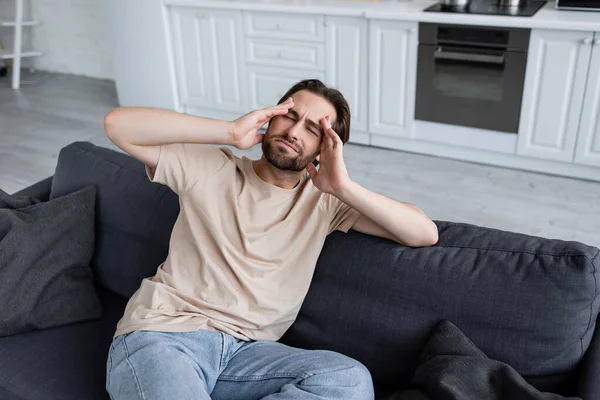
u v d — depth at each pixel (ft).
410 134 12.61
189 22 13.97
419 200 10.89
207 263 5.10
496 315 4.70
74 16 18.11
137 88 15.39
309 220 5.30
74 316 5.86
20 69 19.35
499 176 11.75
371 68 12.32
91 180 6.57
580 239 9.59
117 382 4.63
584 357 4.57
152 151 5.08
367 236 5.43
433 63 11.69
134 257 6.20
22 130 14.44
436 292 4.92
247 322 5.15
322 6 12.35
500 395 4.21
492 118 11.67
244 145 5.18
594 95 10.63
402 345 5.00
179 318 4.99
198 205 5.16
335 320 5.26
